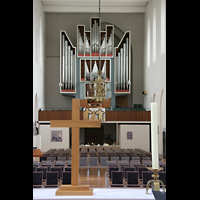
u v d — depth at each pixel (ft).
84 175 37.76
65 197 10.87
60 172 28.09
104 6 81.10
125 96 84.79
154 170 8.41
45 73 81.82
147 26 77.66
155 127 8.25
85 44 78.74
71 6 80.64
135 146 72.33
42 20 77.61
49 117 70.85
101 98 43.50
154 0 67.92
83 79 78.43
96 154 49.14
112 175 24.72
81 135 85.46
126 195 10.80
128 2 79.25
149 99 72.95
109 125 86.79
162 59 58.90
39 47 68.49
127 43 78.54
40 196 11.18
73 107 13.51
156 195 7.87
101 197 10.73
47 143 71.61
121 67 78.23
